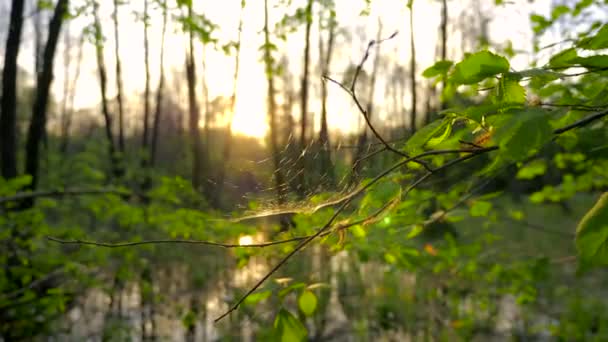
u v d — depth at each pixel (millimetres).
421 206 3053
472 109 1177
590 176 3342
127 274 5133
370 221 1560
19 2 6168
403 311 7098
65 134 18156
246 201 1867
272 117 4914
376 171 1636
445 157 2547
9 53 6160
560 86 1983
